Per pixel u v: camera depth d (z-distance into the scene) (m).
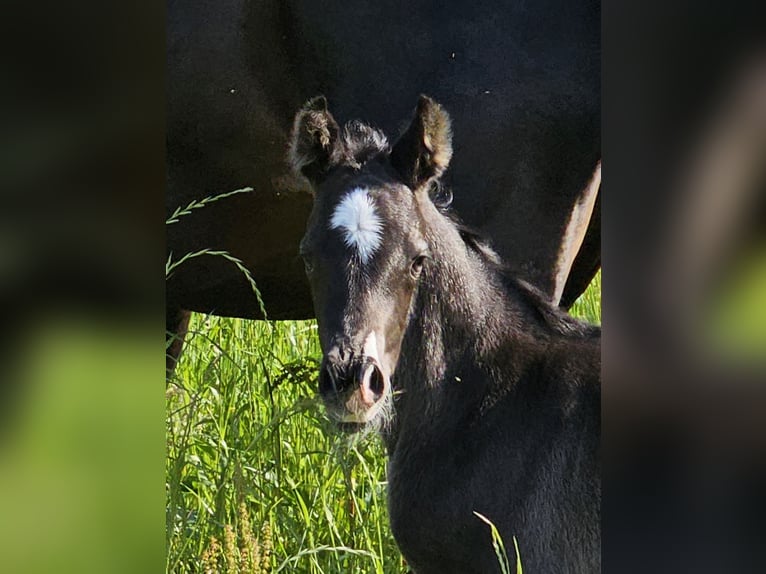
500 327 11.95
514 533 11.25
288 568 11.95
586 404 11.33
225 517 11.86
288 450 13.61
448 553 11.71
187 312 15.33
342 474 13.67
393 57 13.91
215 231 14.34
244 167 14.03
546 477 11.23
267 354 15.47
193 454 13.55
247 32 13.73
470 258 12.11
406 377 11.73
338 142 11.66
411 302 11.28
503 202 14.01
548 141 13.91
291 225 14.30
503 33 13.94
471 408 11.69
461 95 13.77
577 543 11.00
